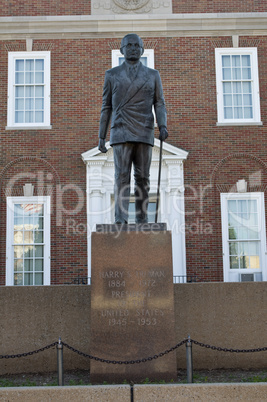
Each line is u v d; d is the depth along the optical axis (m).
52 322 10.16
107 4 20.97
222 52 20.88
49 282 19.36
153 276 8.63
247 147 20.33
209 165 20.16
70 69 20.62
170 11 20.98
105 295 8.59
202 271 19.45
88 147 20.14
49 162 20.05
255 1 21.06
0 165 19.98
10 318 10.15
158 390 7.33
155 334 8.48
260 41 20.98
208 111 20.47
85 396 7.32
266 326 10.16
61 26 20.73
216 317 10.18
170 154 19.89
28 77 20.81
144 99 9.44
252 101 20.78
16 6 20.94
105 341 8.48
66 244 19.52
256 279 19.67
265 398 7.30
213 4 21.05
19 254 19.64
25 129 20.20
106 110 9.67
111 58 20.70
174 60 20.73
